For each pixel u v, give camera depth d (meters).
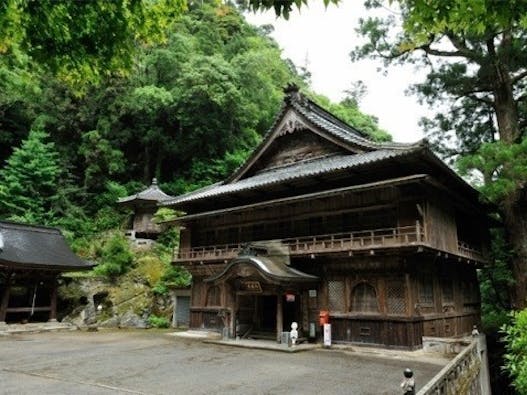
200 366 14.22
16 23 4.80
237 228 24.27
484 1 4.71
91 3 5.17
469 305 23.55
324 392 10.70
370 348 17.61
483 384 14.30
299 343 19.20
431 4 4.97
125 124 45.88
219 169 43.84
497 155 18.28
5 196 36.91
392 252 17.08
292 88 23.84
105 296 30.08
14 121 44.81
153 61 45.41
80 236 38.59
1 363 14.66
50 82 43.69
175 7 5.76
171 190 44.75
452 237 19.80
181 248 26.66
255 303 22.72
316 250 19.02
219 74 41.28
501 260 27.77
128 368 13.77
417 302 17.25
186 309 29.14
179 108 42.94
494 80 24.72
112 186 42.53
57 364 14.48
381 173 18.94
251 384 11.54
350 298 18.88
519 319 10.56
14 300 29.11
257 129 51.03
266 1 4.16
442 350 16.61
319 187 20.77
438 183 17.11
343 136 21.39
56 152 42.75
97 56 5.59
